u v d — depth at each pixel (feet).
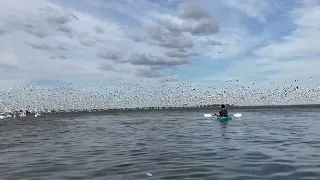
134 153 70.03
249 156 61.62
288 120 188.55
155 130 137.49
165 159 60.70
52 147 85.81
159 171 49.93
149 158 62.44
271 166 51.70
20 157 68.64
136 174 48.21
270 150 68.95
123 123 205.98
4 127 185.57
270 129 124.47
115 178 45.83
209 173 47.67
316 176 44.68
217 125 153.58
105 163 58.08
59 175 48.80
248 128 130.93
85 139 106.22
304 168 49.78
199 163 55.62
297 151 67.00
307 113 300.20
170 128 145.79
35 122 245.65
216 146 77.36
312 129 122.72
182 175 46.85
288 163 53.88
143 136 110.42
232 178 44.45
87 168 53.72
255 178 44.16
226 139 92.02
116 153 71.05
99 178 46.03
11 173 51.21
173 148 76.13
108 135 119.44
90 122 231.71
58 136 120.78
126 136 112.78
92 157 66.03
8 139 111.65
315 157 59.36
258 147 73.92
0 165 58.70
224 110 187.62
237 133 109.70
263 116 245.65
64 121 256.73
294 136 97.09
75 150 78.28
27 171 52.60
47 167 55.72
